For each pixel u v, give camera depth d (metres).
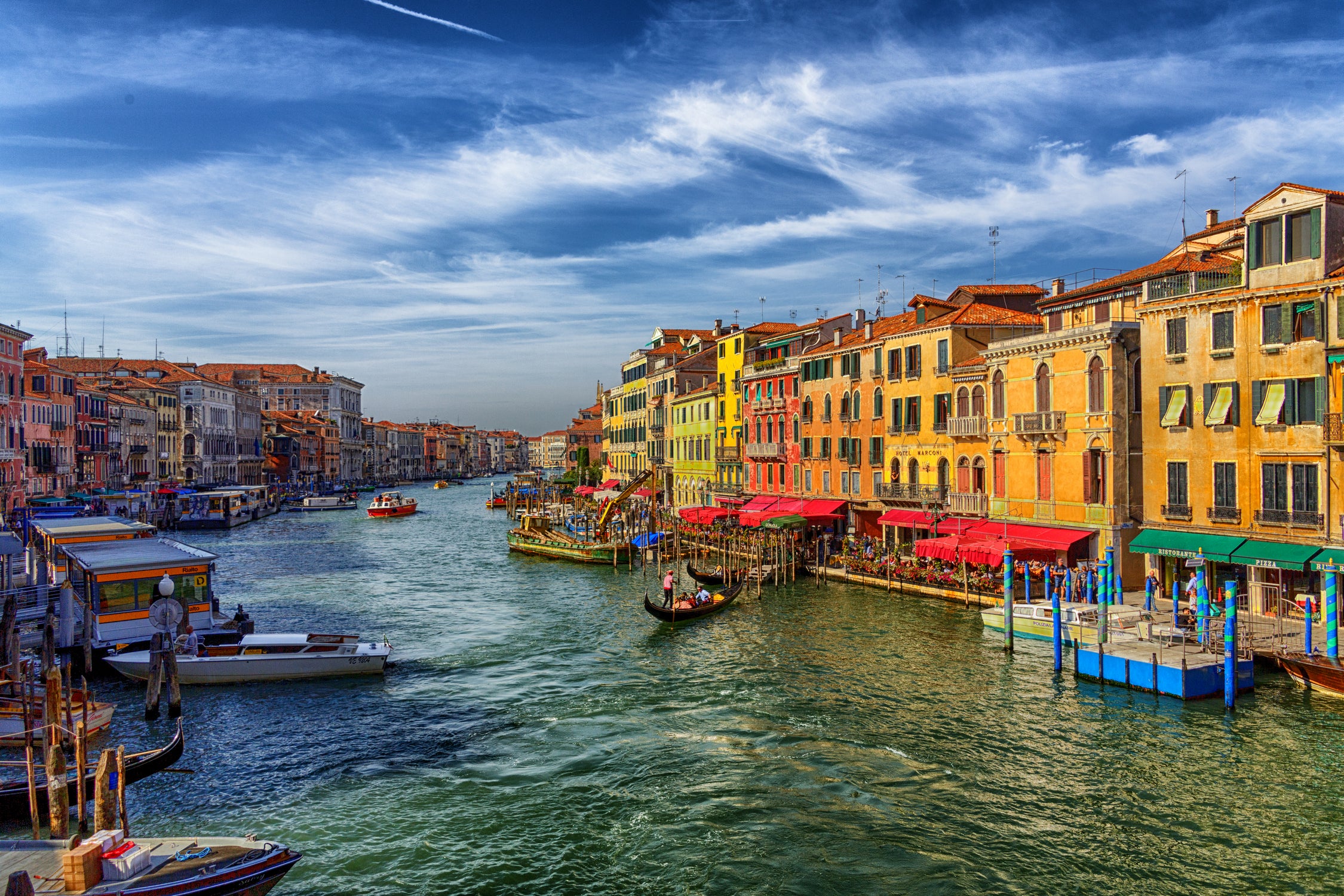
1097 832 15.57
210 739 20.64
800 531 46.50
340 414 156.62
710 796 17.34
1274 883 13.91
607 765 19.02
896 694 23.20
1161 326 29.23
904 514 40.78
